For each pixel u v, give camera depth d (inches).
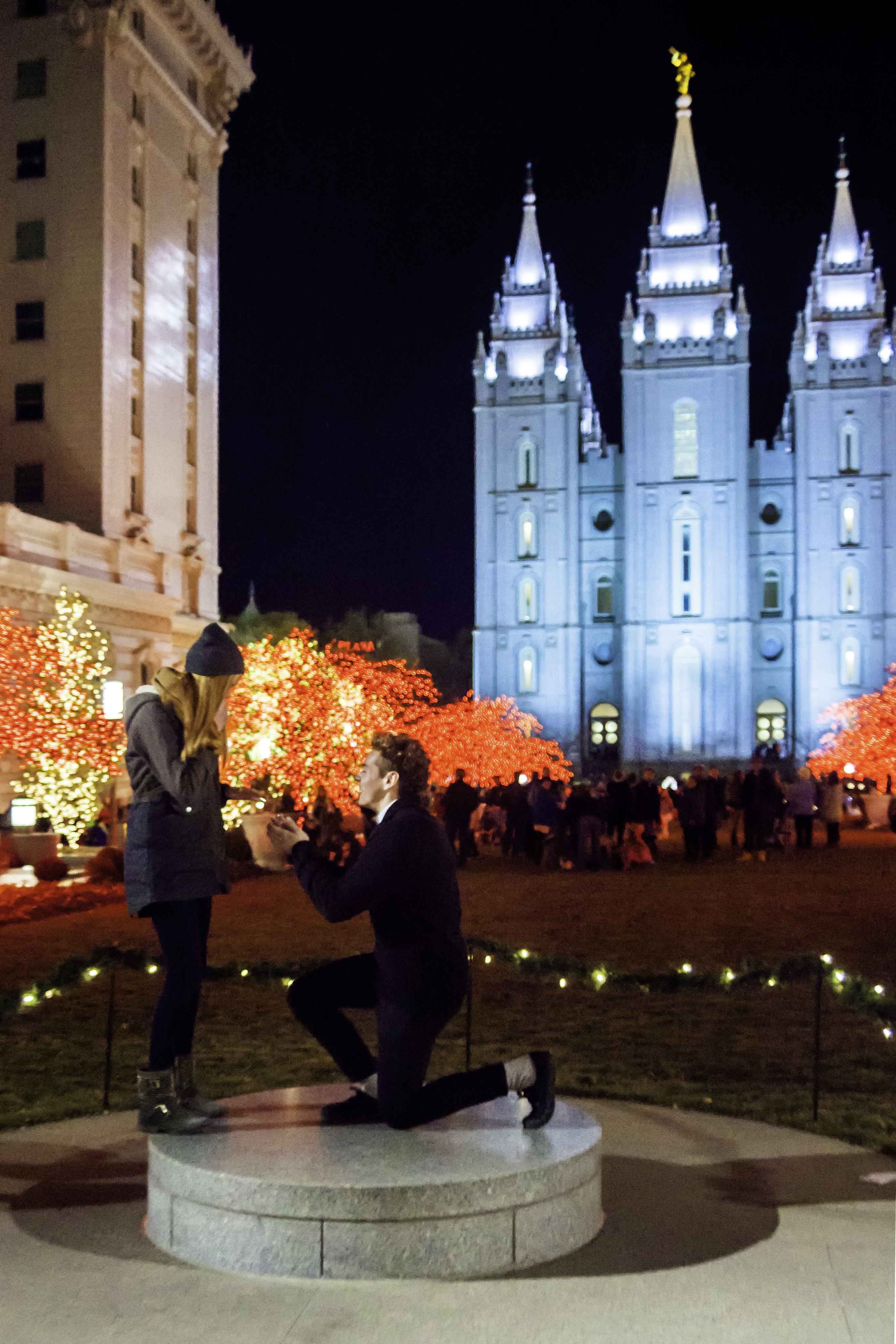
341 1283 191.3
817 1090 294.4
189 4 2059.5
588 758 3004.4
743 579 2960.1
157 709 218.7
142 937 615.8
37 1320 178.1
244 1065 346.3
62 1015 426.3
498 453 3100.4
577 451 3080.7
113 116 1861.5
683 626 2970.0
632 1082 328.2
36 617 1464.1
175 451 2095.2
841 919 697.0
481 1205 194.7
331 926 666.8
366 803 223.3
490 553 3080.7
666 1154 262.1
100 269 1824.6
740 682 2940.5
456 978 214.4
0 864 965.8
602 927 663.1
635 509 3014.3
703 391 3009.4
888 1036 276.4
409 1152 207.6
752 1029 403.2
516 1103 239.0
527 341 3137.3
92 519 1809.8
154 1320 177.8
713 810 1148.5
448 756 2235.5
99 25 1822.1
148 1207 216.5
